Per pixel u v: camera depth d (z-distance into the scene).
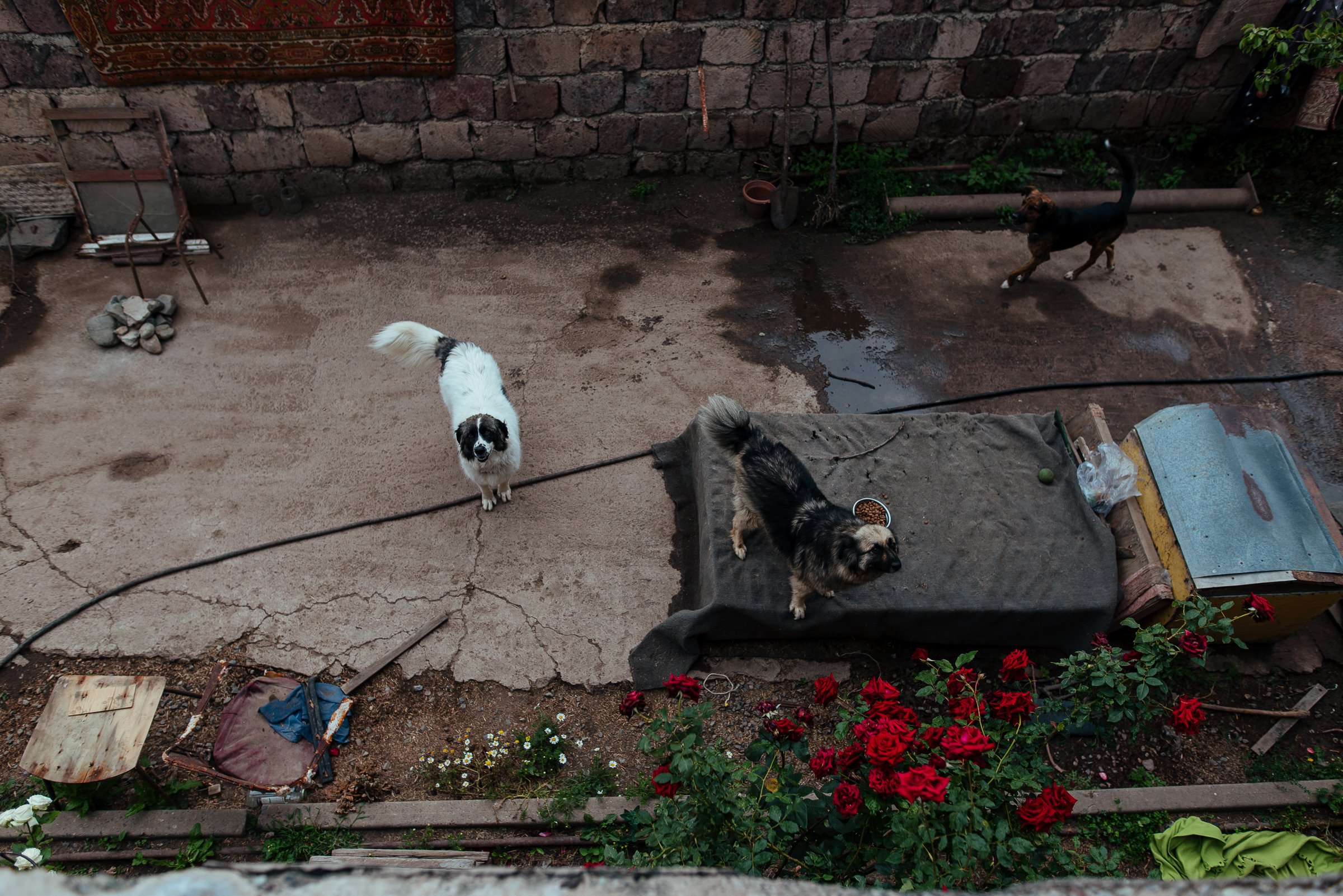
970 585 5.11
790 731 3.10
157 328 6.84
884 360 7.21
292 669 5.07
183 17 6.73
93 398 6.38
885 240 8.37
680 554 5.79
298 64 7.23
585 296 7.62
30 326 6.84
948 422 6.00
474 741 4.84
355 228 8.09
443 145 8.20
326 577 5.50
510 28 7.37
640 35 7.61
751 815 3.02
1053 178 8.98
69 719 4.07
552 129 8.25
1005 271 8.08
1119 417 6.76
